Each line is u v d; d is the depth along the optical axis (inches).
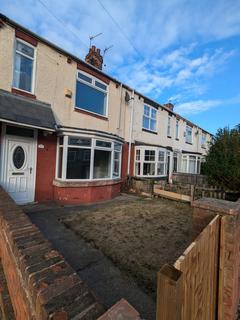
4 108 247.4
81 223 232.2
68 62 346.0
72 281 55.9
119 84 464.8
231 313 96.9
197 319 75.0
